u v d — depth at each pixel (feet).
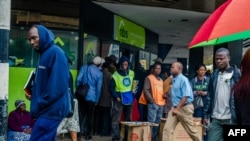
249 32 16.12
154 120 34.94
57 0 36.14
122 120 35.40
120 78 33.81
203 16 47.06
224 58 19.76
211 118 20.43
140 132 31.30
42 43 15.47
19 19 34.47
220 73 20.01
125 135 33.73
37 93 15.55
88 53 38.68
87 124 34.42
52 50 15.44
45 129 15.38
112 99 34.14
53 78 15.17
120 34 45.70
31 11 34.99
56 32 36.24
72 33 36.99
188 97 27.71
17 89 33.96
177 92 27.94
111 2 39.11
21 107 28.66
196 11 44.06
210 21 14.24
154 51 60.80
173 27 56.34
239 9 12.92
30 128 28.66
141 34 53.83
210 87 20.43
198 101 34.09
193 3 39.73
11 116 28.40
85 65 34.73
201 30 14.67
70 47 36.94
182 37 67.67
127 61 34.22
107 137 36.19
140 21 50.90
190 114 27.81
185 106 27.73
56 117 15.48
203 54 70.33
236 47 45.27
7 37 18.16
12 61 34.04
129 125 30.91
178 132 31.22
